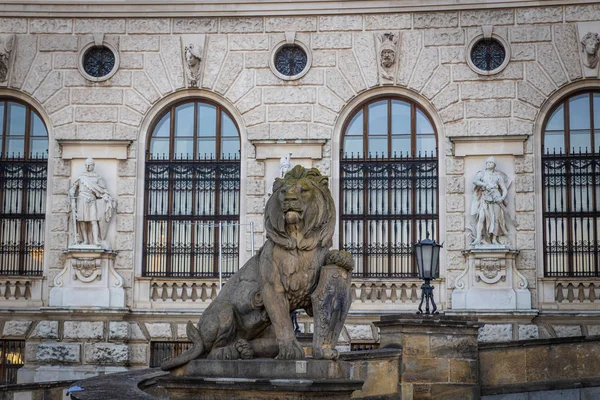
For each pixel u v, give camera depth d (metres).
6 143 31.28
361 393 17.44
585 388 19.11
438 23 30.31
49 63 31.12
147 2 30.92
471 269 29.47
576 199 29.61
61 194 30.66
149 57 31.06
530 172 29.59
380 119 30.66
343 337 29.44
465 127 29.95
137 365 30.02
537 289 29.20
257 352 10.94
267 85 30.70
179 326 30.06
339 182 30.48
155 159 31.02
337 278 10.51
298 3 30.64
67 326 29.88
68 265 30.31
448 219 29.80
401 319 18.50
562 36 29.77
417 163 30.33
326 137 30.38
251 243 30.14
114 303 30.05
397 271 30.11
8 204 31.12
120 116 30.91
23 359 30.25
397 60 30.34
